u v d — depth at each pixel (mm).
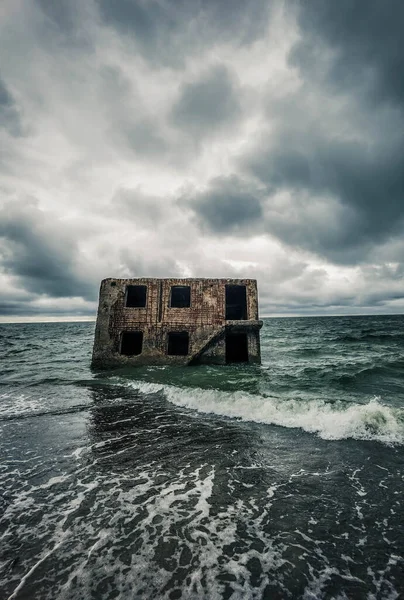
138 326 17812
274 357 23938
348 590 3320
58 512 4770
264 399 10211
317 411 9031
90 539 4156
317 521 4516
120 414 9867
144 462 6496
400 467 6008
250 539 4160
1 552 3908
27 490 5414
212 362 17578
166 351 17641
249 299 18219
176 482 5688
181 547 4004
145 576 3523
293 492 5289
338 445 7094
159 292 18219
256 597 3229
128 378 15078
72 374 17328
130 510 4824
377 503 4891
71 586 3377
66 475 5957
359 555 3834
